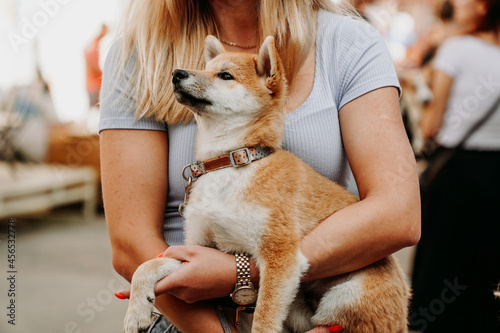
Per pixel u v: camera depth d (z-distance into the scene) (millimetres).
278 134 1916
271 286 1680
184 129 1886
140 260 1712
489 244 3289
